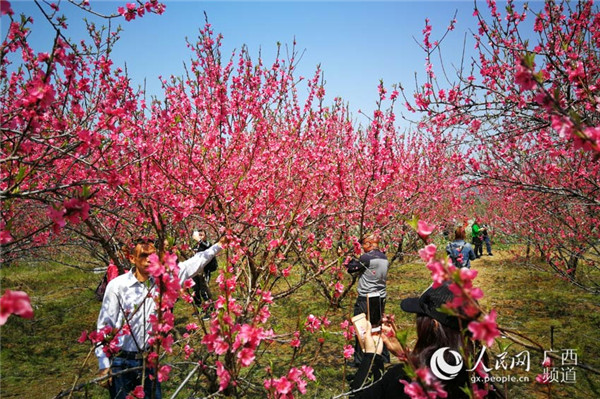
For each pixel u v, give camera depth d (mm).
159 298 1598
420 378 1120
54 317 7281
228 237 2986
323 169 4297
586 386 4195
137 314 2461
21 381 4949
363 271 4406
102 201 3832
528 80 1366
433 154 6734
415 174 6320
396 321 6359
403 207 5477
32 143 2309
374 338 1859
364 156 5359
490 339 1004
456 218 10805
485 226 13688
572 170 4180
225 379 1547
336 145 5254
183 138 4500
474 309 1053
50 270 11039
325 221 5598
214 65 4582
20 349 5922
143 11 2631
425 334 1452
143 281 2533
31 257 4660
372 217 5340
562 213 5250
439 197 6242
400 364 1505
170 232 3922
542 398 3871
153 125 3865
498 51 4238
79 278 10234
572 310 7039
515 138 4453
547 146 4168
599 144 1270
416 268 11344
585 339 5582
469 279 1061
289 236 4184
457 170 5062
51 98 1852
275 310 6668
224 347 1557
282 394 1660
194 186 3693
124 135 2668
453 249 8594
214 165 4238
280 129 5746
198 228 5375
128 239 4461
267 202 4148
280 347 5469
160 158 3441
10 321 7035
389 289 8930
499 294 8508
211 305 3609
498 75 4312
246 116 4242
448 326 1404
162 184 3480
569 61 3164
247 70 4520
